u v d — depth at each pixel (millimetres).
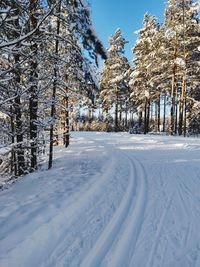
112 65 48094
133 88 43219
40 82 13391
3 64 8992
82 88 13016
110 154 17609
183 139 25500
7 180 12133
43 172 12492
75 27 9852
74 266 4691
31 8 7996
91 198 8102
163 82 37750
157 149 20031
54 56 11602
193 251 5230
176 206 7457
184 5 31984
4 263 4633
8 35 7992
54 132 23453
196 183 9828
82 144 25047
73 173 11867
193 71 33438
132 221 6500
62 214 6645
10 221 6270
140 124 49562
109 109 52500
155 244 5465
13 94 9039
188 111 39500
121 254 5086
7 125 12062
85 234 5844
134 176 10953
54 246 5340
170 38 33000
